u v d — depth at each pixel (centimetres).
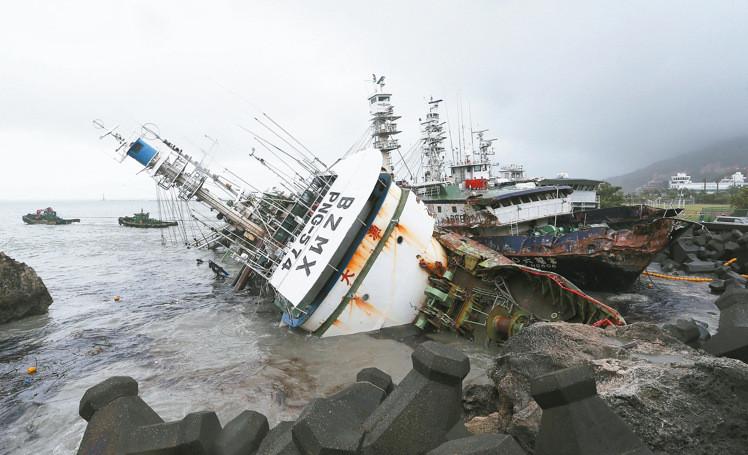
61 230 8325
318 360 1307
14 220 13638
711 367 610
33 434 970
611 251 2011
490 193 2739
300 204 1784
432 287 1518
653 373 661
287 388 1135
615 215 2888
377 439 496
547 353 824
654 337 859
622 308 1948
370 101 3216
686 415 574
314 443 489
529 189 2703
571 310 1367
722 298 905
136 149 1988
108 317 1956
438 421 519
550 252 2217
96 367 1347
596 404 475
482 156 4356
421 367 536
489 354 1323
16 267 1975
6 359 1438
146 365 1344
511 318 1351
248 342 1519
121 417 647
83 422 1012
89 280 2953
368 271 1414
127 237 6662
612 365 732
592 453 451
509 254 2422
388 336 1453
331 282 1391
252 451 613
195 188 1991
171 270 3388
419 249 1523
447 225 2873
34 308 2003
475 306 1465
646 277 2497
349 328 1442
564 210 2773
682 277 2427
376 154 1516
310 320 1445
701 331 1119
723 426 555
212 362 1343
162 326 1786
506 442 420
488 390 937
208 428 569
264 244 1934
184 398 1096
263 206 2100
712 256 2677
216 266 2917
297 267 1394
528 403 750
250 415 664
